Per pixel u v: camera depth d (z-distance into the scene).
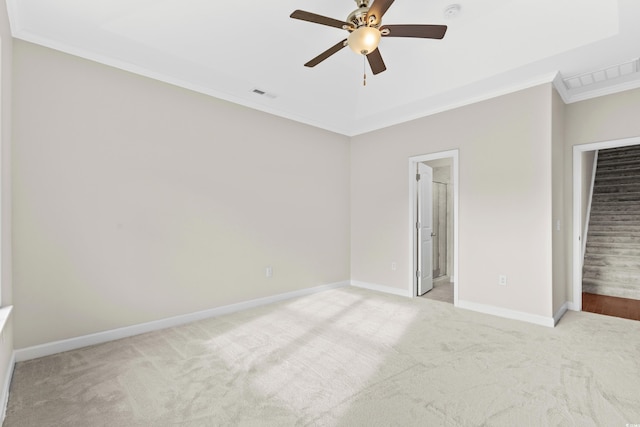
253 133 3.89
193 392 1.98
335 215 4.91
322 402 1.87
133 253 2.94
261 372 2.23
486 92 3.56
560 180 3.49
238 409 1.81
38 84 2.47
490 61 3.05
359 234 5.04
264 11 2.62
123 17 2.38
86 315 2.68
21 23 2.30
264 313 3.59
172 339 2.82
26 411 1.78
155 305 3.06
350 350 2.59
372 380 2.12
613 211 5.59
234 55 2.99
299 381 2.11
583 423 1.66
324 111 4.23
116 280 2.84
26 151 2.41
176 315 3.20
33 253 2.43
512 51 2.89
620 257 4.82
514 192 3.38
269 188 4.04
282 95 3.70
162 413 1.77
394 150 4.55
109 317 2.79
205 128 3.45
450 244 5.74
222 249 3.57
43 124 2.49
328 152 4.82
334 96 3.96
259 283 3.91
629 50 2.71
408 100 3.84
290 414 1.76
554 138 3.24
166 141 3.16
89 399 1.90
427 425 1.66
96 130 2.74
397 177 4.52
